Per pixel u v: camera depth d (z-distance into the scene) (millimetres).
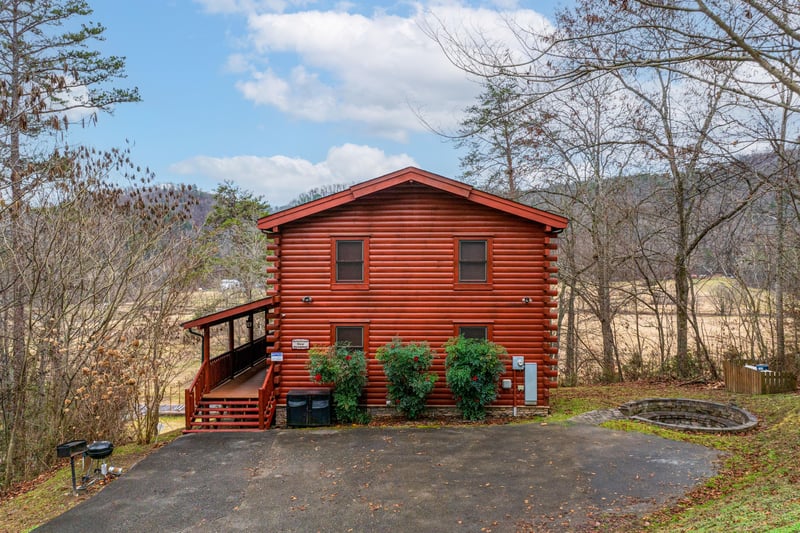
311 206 14391
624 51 9539
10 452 12688
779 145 13727
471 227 14633
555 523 7695
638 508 8102
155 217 16797
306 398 13992
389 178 14242
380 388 14742
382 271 14711
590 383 21422
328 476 10000
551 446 11461
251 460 11055
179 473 10352
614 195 21938
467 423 13922
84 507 8883
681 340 19906
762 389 15836
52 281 13922
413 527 7750
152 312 15508
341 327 14758
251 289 30656
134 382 12961
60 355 13781
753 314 19016
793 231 16578
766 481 8438
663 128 17750
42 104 11375
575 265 23656
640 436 12047
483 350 13789
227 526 8000
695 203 19875
